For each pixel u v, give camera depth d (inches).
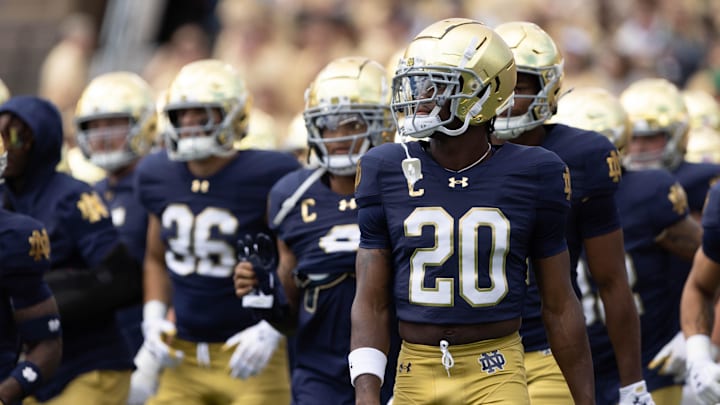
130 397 880.3
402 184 547.8
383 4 1782.7
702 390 671.8
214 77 797.2
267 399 789.9
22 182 758.5
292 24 1828.2
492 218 538.3
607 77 1617.9
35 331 637.9
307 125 709.9
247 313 792.9
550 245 550.0
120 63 2108.8
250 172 796.6
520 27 665.0
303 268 707.4
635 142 914.7
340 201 709.9
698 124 1058.1
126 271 773.9
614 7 1736.0
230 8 1903.3
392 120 717.9
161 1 2186.3
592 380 557.0
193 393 806.5
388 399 679.7
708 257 682.2
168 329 808.3
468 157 547.2
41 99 760.3
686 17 1749.5
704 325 691.4
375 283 554.3
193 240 796.6
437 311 538.6
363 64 717.9
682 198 774.5
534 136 665.0
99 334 776.9
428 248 539.5
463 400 539.2
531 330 644.7
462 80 537.3
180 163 810.2
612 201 645.9
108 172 967.0
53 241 750.5
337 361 699.4
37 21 2145.7
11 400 625.9
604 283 649.6
